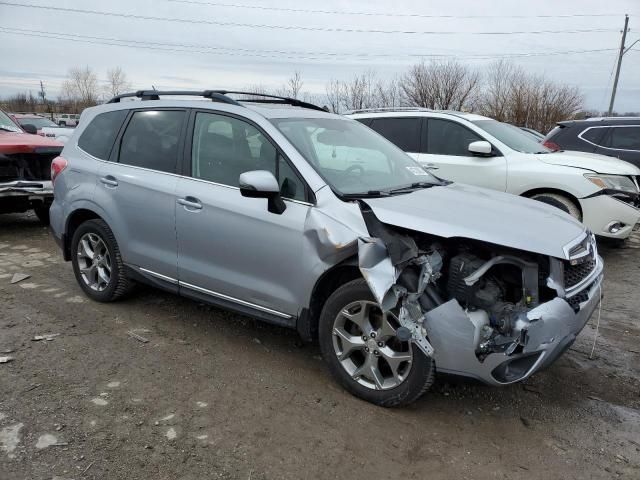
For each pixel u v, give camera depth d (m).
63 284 5.35
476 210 3.38
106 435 2.91
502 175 6.91
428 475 2.74
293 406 3.29
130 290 4.77
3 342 3.98
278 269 3.52
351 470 2.75
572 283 3.14
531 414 3.35
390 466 2.79
